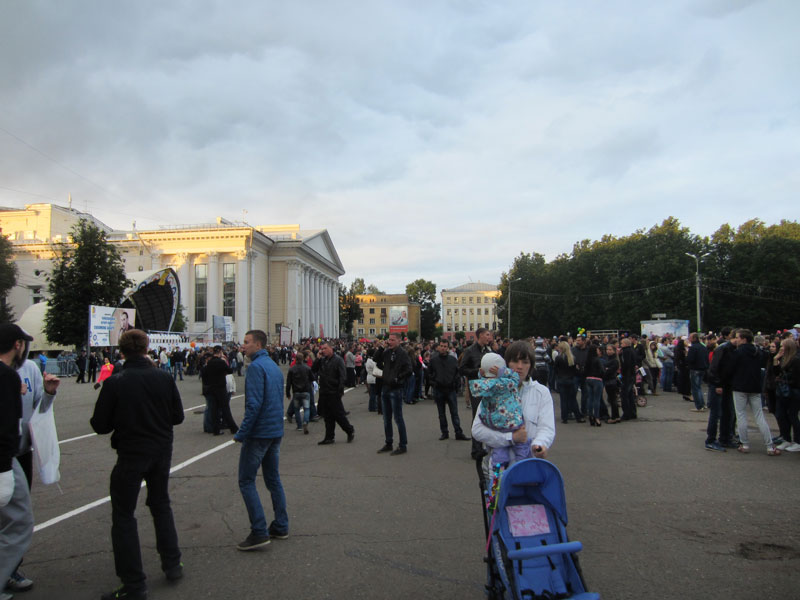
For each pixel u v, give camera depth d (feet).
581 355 39.50
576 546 9.95
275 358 125.39
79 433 38.27
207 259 212.84
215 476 24.66
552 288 223.10
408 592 12.60
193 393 70.90
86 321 115.14
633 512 18.02
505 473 10.69
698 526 16.62
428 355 68.80
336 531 16.81
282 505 16.48
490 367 12.70
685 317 171.73
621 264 191.83
